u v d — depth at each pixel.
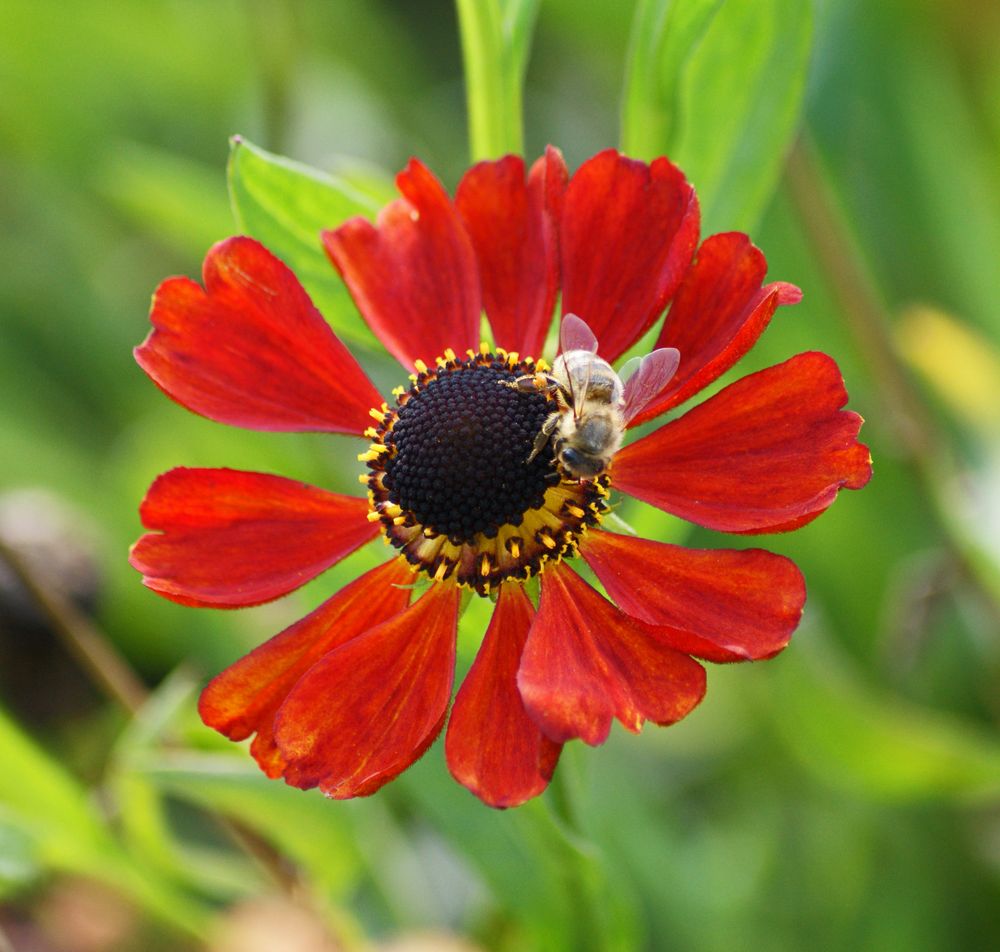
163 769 0.32
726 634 0.29
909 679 0.39
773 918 0.37
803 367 0.30
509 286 0.31
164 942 0.37
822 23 0.35
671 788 0.40
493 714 0.29
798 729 0.36
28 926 0.37
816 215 0.37
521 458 0.30
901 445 0.37
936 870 0.38
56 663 0.37
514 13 0.32
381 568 0.31
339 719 0.30
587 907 0.32
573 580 0.30
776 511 0.29
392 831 0.36
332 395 0.31
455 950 0.35
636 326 0.31
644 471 0.30
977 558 0.36
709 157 0.32
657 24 0.32
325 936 0.35
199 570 0.30
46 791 0.34
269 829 0.33
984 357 0.38
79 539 0.38
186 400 0.31
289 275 0.31
